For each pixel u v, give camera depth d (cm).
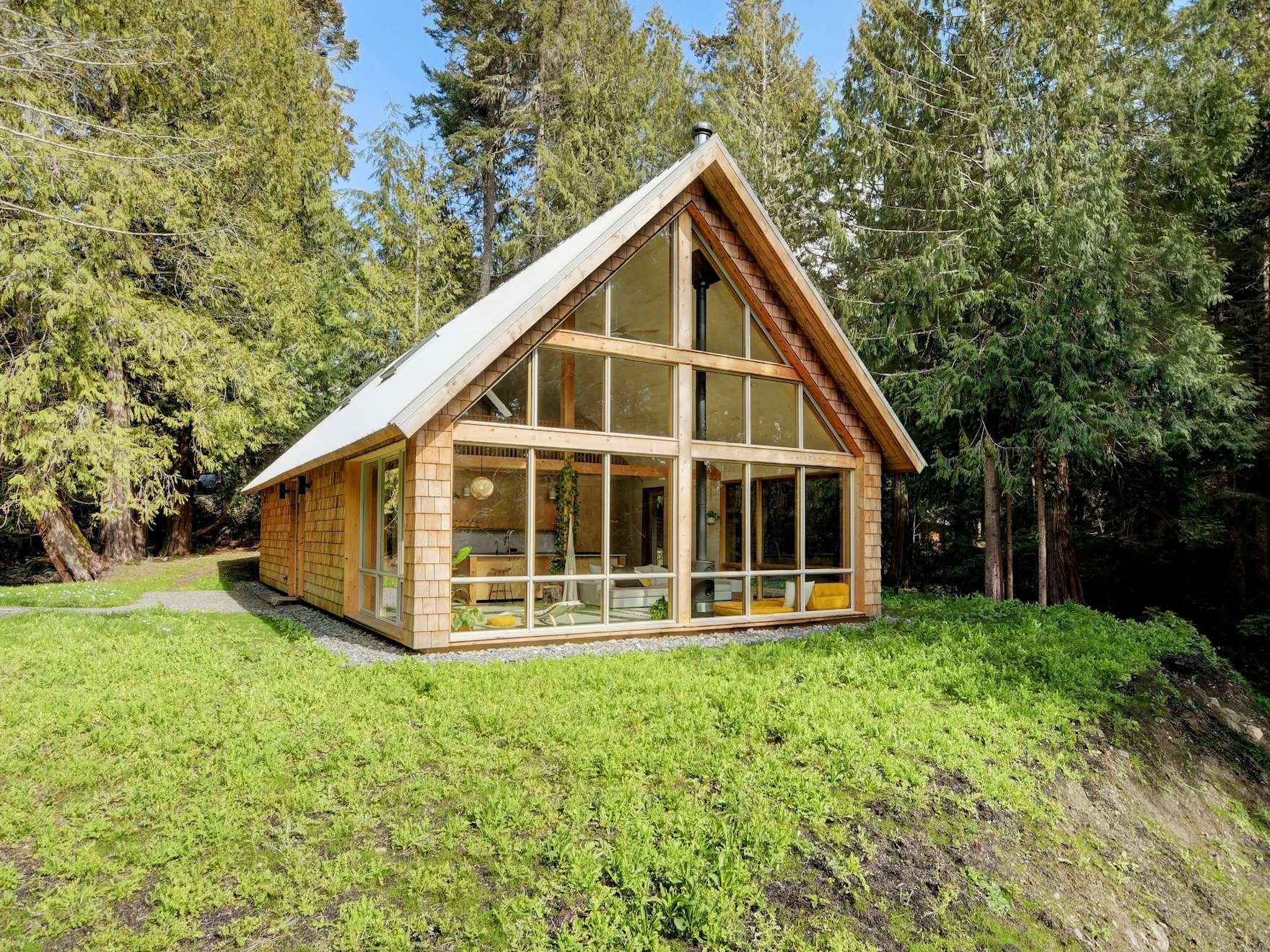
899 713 736
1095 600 2044
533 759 578
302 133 2558
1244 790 844
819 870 485
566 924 402
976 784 618
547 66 2884
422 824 477
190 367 1895
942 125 1789
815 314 1231
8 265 1578
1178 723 916
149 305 1836
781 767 589
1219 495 1803
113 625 1095
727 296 1240
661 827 488
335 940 379
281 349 2305
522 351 1000
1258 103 1738
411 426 862
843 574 1348
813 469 1309
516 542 1048
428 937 387
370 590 1178
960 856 534
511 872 434
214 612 1342
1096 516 2052
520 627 1039
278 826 471
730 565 1266
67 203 1659
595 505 1120
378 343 2734
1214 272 1568
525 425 1010
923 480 2048
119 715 643
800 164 2130
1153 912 570
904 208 1827
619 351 1088
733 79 2672
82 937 373
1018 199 1638
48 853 435
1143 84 1614
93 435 1692
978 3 1689
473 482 1021
